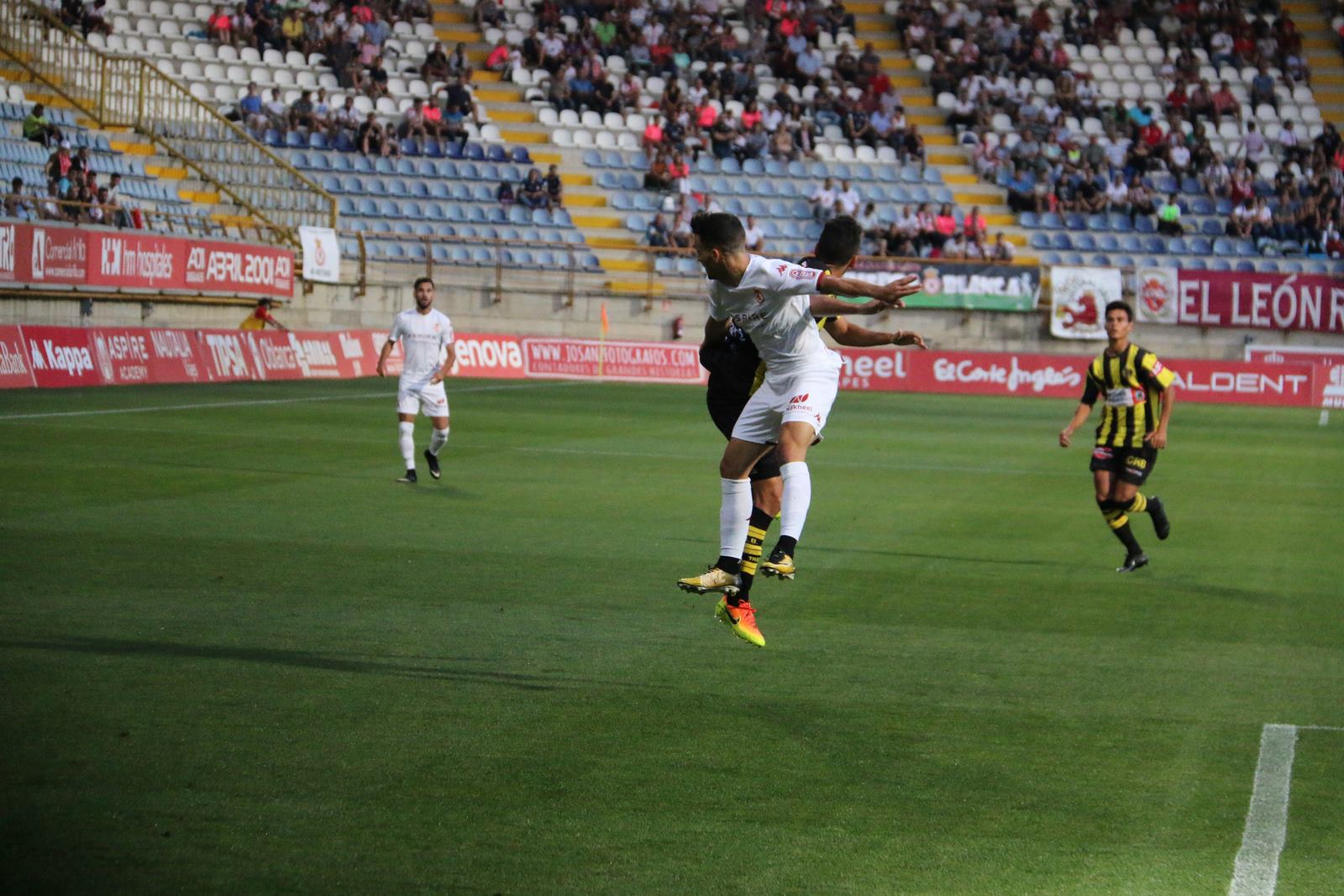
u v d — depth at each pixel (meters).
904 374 46.38
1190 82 59.38
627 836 6.40
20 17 43.81
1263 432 33.28
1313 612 12.20
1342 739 8.26
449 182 49.22
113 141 43.50
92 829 6.30
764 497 10.12
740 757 7.61
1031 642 10.77
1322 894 5.89
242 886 5.73
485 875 5.91
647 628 10.84
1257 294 48.62
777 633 10.84
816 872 6.04
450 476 20.05
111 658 9.33
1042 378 45.81
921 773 7.43
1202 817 6.84
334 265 44.06
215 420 26.28
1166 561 14.84
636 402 36.38
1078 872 6.09
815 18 59.03
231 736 7.71
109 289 34.22
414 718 8.18
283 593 11.69
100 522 14.79
